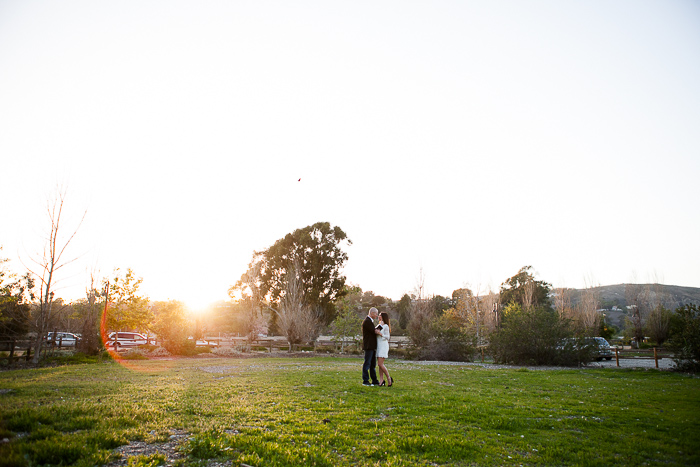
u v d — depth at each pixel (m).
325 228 54.47
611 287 143.00
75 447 4.64
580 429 6.83
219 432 5.75
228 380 12.04
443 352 29.67
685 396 10.77
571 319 25.42
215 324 68.31
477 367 21.53
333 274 54.03
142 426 5.91
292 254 52.84
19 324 23.80
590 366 23.92
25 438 4.96
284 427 6.27
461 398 9.47
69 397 8.16
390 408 8.05
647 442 5.99
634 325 55.44
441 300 60.09
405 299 63.03
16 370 15.53
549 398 10.16
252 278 52.28
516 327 25.09
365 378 11.32
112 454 4.65
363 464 4.80
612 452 5.58
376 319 11.88
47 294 20.16
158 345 30.48
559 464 5.08
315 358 28.66
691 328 19.62
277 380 12.24
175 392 9.22
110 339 32.44
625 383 14.19
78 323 26.80
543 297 67.50
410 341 38.97
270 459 4.77
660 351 42.78
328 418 6.91
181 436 5.63
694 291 130.12
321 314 49.19
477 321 43.38
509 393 10.87
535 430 6.67
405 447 5.43
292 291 42.84
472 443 5.67
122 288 23.89
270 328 60.84
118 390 9.26
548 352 24.09
